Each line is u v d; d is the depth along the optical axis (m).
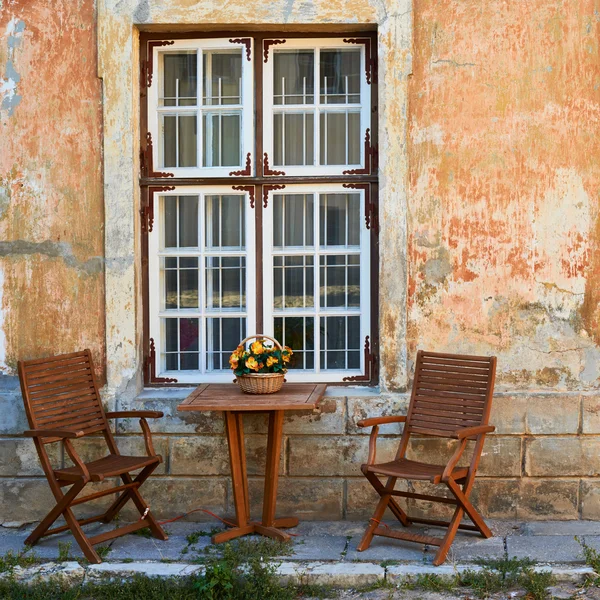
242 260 5.15
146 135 5.07
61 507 4.41
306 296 5.14
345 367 5.14
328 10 4.87
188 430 4.95
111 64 4.90
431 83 4.89
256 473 4.98
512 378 4.93
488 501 4.93
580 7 4.85
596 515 4.92
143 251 5.09
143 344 5.12
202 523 4.93
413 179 4.91
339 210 5.10
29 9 4.94
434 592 4.06
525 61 4.86
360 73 5.07
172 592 4.05
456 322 4.93
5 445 4.98
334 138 5.10
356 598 4.05
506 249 4.91
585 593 4.00
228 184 5.08
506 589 4.06
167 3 4.89
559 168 4.88
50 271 4.99
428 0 4.88
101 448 4.96
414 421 4.75
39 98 4.95
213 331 5.17
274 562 4.29
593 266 4.89
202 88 5.10
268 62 5.07
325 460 4.95
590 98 4.86
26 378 4.50
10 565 4.31
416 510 4.95
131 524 4.66
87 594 4.15
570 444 4.90
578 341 4.92
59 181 4.96
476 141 4.89
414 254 4.93
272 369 4.59
